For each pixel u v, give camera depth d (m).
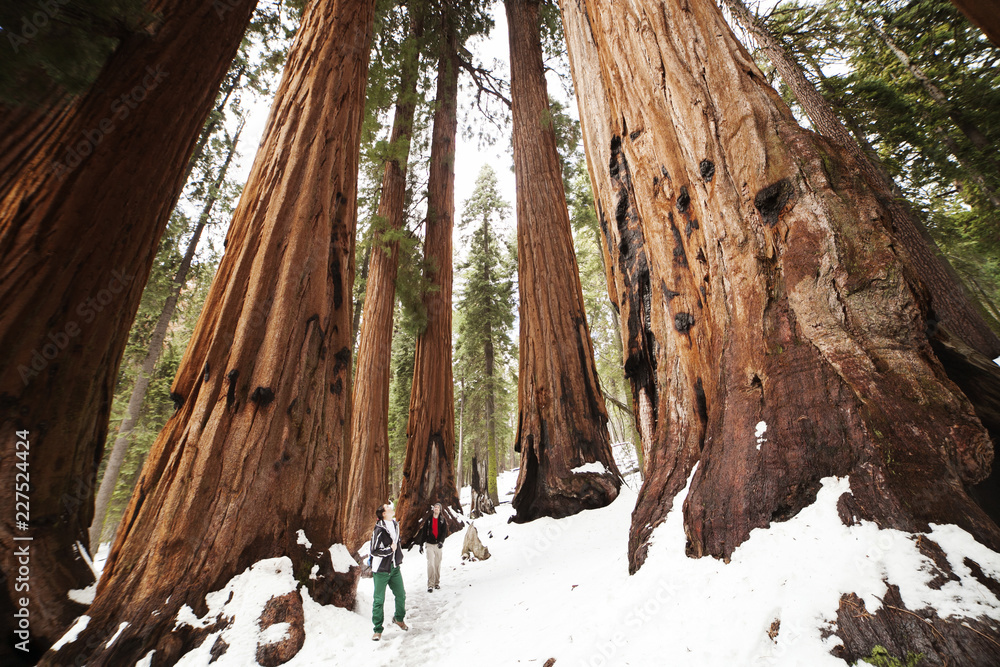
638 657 2.21
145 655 3.08
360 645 3.61
